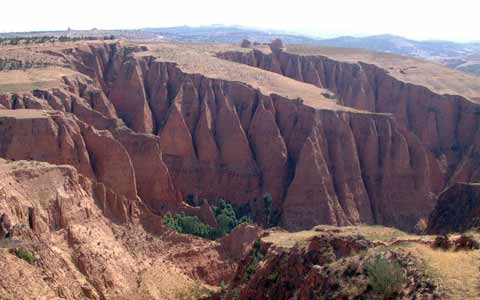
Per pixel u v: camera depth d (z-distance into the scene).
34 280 53.53
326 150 108.25
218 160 108.25
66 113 88.44
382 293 39.12
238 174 106.88
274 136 109.44
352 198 106.25
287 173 108.19
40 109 90.94
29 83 99.25
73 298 56.97
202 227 89.00
